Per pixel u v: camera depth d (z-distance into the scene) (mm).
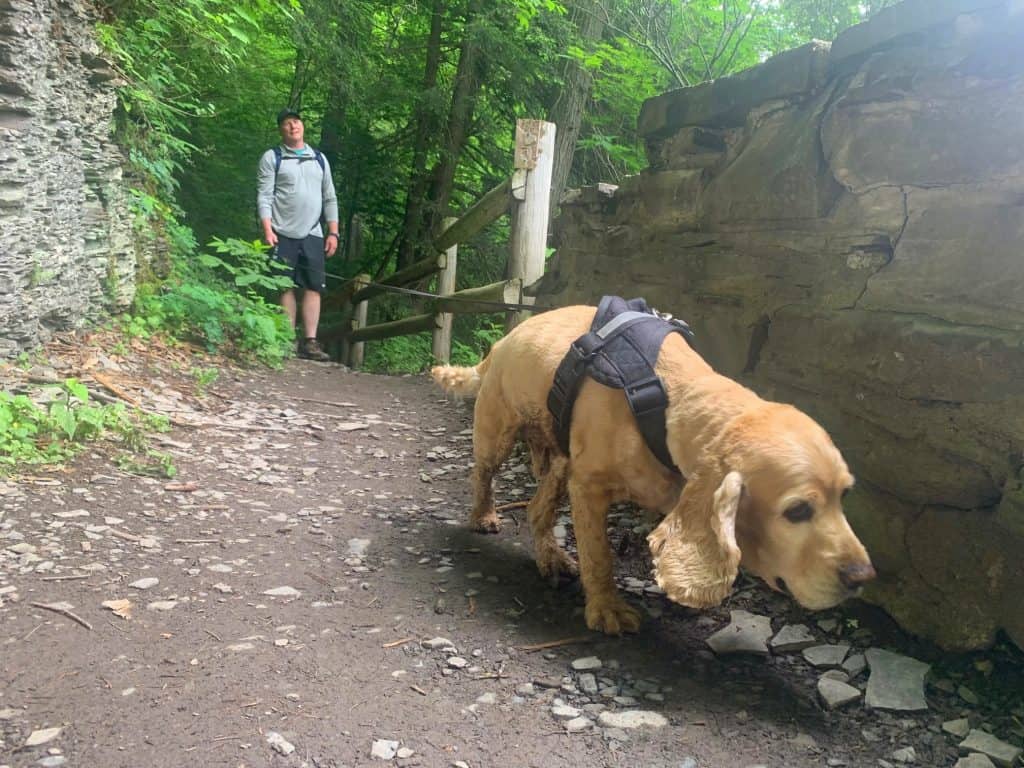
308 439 5406
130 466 4203
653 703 2451
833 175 3180
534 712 2377
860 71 3092
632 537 3820
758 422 2416
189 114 8922
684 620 3047
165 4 7285
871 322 2939
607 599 2973
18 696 2264
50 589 2902
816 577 2234
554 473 3350
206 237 11391
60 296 5375
